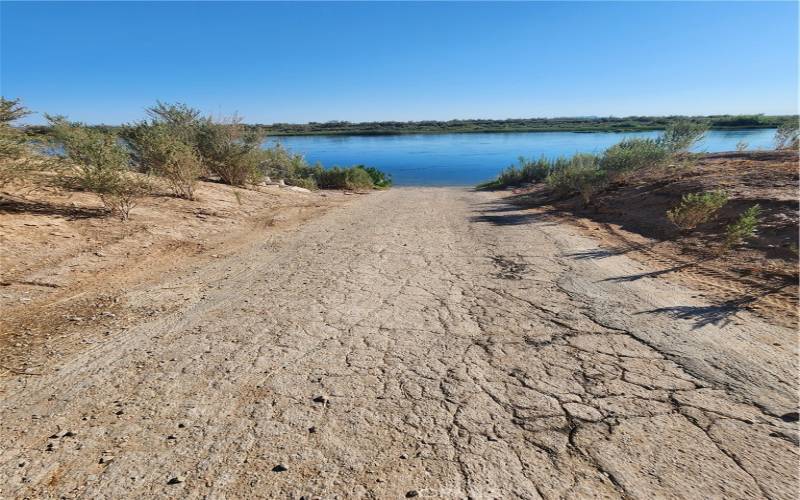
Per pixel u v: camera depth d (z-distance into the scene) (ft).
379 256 21.24
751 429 7.98
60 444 8.00
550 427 8.20
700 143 41.60
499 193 60.03
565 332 12.19
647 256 19.85
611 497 6.59
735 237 18.74
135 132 36.86
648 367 10.21
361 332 12.51
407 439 7.97
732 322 12.38
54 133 25.76
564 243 23.26
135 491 6.89
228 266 19.71
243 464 7.43
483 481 6.95
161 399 9.34
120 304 14.85
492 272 18.15
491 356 10.94
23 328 12.82
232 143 45.11
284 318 13.62
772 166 30.01
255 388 9.70
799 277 15.01
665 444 7.66
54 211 24.38
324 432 8.20
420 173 116.57
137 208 28.48
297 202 42.68
